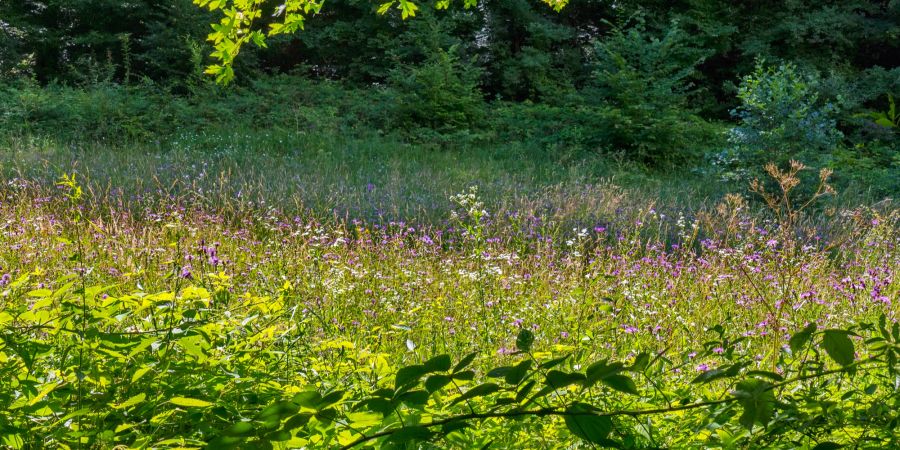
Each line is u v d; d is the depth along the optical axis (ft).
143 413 6.46
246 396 7.25
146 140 49.03
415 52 68.03
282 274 15.21
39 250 17.28
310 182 34.71
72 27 72.18
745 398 4.09
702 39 70.28
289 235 21.38
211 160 41.04
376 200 31.58
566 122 56.70
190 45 62.34
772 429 5.62
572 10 76.23
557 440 6.51
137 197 28.40
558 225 26.99
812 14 70.69
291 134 50.85
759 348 11.60
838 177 45.19
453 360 11.35
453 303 14.89
